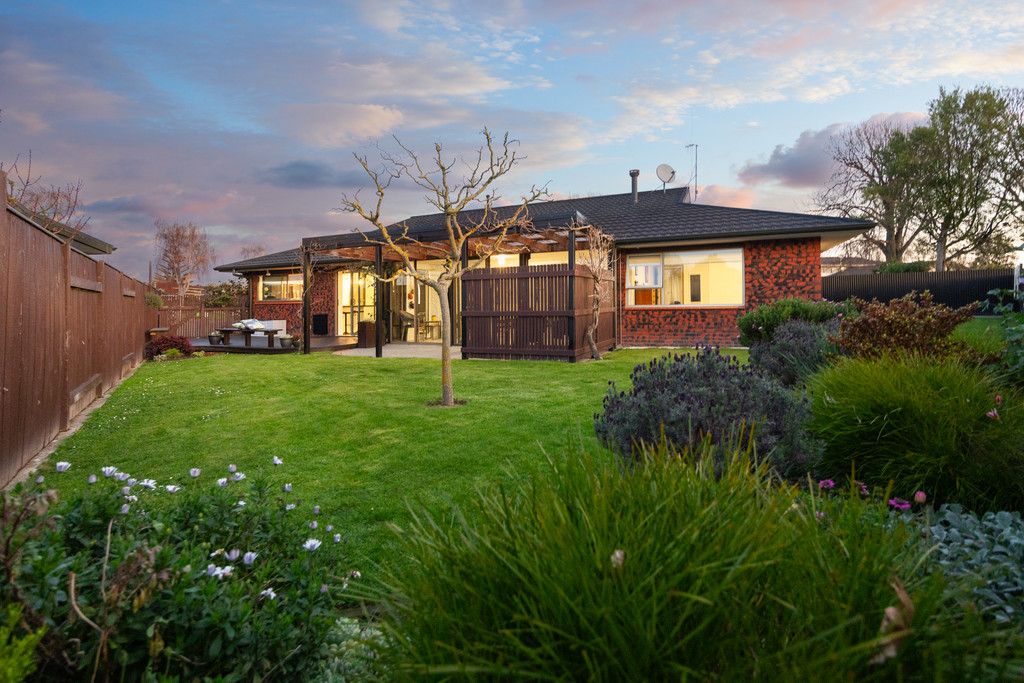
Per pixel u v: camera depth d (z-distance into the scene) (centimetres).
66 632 131
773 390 359
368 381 841
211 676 149
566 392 713
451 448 470
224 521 215
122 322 984
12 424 413
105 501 190
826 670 96
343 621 211
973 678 101
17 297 426
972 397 337
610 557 118
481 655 115
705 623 102
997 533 230
